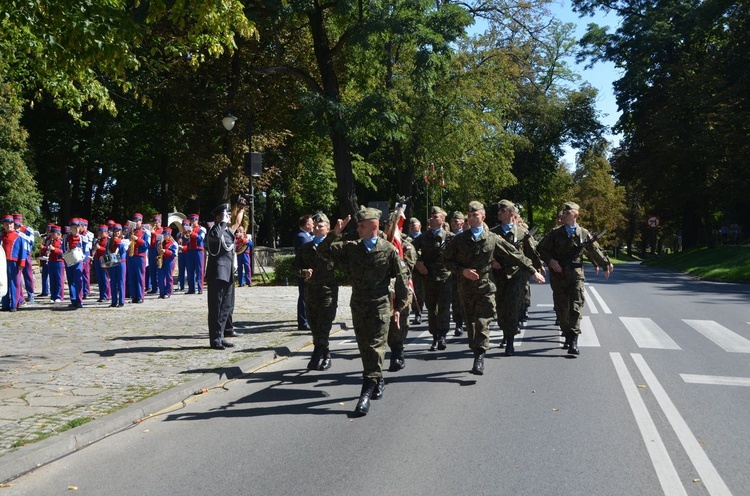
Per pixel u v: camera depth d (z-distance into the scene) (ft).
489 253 24.71
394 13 69.15
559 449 16.08
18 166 112.37
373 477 14.40
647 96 143.13
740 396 20.98
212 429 18.33
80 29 25.98
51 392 21.45
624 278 85.61
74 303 48.73
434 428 17.98
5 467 14.51
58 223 147.23
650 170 132.98
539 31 112.47
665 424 18.02
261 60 93.25
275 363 28.12
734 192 120.06
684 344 30.94
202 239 63.46
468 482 14.03
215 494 13.65
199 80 92.63
